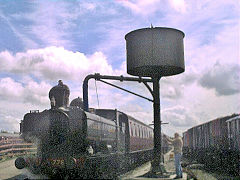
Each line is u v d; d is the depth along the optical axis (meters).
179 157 14.35
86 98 17.05
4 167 20.09
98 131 15.11
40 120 14.01
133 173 16.97
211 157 20.80
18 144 31.39
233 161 16.42
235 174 15.72
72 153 13.33
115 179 13.84
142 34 15.11
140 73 16.33
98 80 16.95
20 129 14.61
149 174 15.30
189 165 18.70
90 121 14.11
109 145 16.62
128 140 20.78
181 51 15.61
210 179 13.91
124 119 21.23
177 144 14.44
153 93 15.97
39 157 13.09
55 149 13.55
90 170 12.51
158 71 15.80
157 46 14.94
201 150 26.75
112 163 15.80
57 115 13.81
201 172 16.14
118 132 19.12
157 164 15.47
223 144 19.48
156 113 15.86
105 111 19.12
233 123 17.61
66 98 15.02
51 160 12.59
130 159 20.02
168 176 14.86
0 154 27.55
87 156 12.73
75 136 13.52
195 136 31.17
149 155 31.08
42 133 13.84
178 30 15.44
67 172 12.27
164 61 14.85
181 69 15.79
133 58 15.30
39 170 12.77
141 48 15.04
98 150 14.93
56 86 14.97
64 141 13.55
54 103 14.38
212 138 23.00
